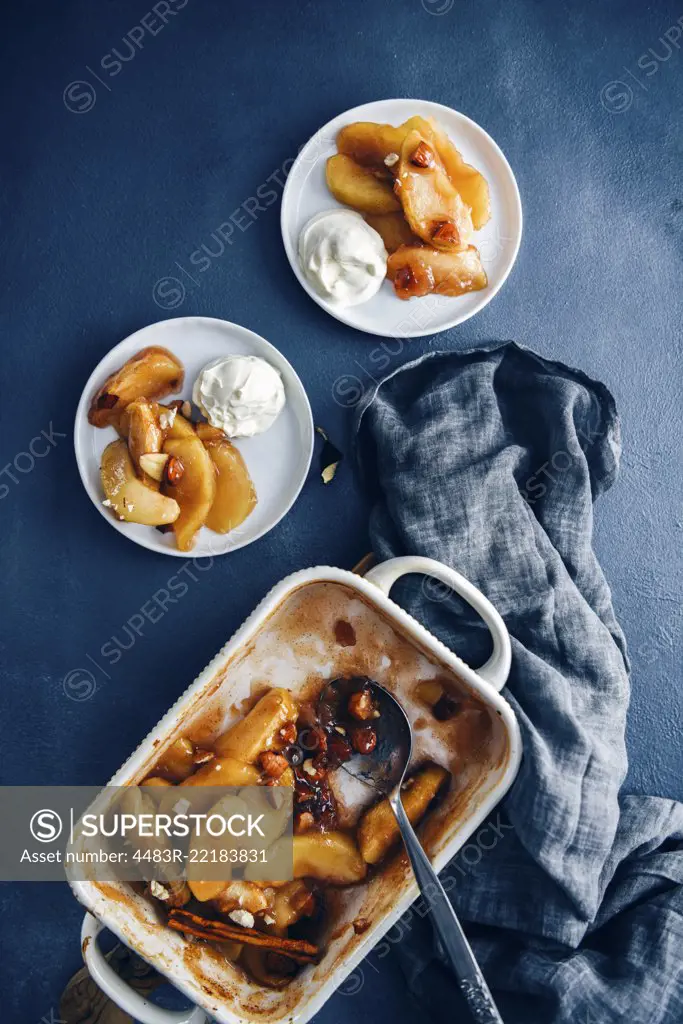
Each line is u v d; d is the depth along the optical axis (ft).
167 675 2.87
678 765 2.95
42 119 2.92
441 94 2.98
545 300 2.99
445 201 2.81
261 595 2.89
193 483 2.77
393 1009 2.80
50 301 2.91
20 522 2.88
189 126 2.93
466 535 2.74
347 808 2.61
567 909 2.64
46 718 2.86
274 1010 2.49
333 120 2.84
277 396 2.80
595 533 2.98
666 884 2.73
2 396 2.89
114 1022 2.77
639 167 3.00
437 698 2.64
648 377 3.01
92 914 2.41
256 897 2.52
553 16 3.00
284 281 2.93
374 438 2.84
